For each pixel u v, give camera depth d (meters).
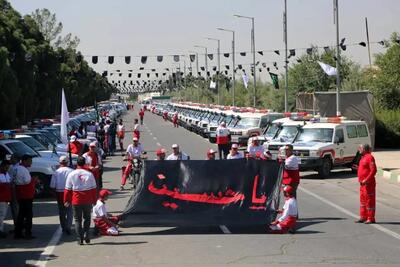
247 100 79.06
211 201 13.41
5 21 37.62
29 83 38.22
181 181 13.52
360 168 14.19
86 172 11.90
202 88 103.31
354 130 25.97
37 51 43.09
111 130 35.41
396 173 23.78
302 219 14.69
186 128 62.38
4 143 18.67
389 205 17.28
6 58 30.89
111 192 19.72
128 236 12.61
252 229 13.32
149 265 9.97
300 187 21.28
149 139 47.91
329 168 24.25
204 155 33.25
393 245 11.57
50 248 11.53
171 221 13.32
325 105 36.78
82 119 38.44
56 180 12.91
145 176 13.58
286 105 42.75
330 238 12.29
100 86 118.38
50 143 24.30
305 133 25.31
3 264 10.20
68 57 72.25
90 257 10.68
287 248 11.29
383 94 44.50
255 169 13.54
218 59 67.81
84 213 11.85
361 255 10.66
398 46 44.12
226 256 10.60
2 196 12.70
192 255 10.70
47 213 15.99
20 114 37.84
